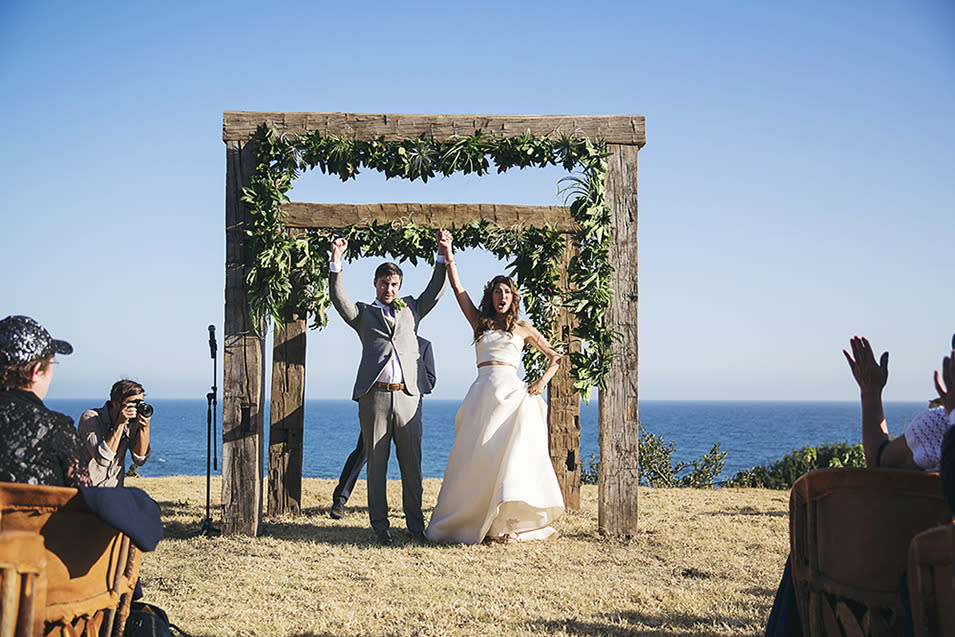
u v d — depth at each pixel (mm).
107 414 4496
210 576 5176
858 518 2578
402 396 6617
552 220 7516
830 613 2678
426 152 6770
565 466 8367
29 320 2785
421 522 6746
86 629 2586
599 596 4770
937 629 2094
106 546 2641
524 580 5164
